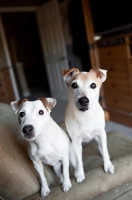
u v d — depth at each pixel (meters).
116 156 1.33
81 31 4.07
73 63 4.78
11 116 1.30
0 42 4.44
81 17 3.95
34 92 6.46
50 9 4.18
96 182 1.01
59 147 1.07
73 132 1.19
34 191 1.02
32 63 7.89
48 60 4.73
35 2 4.64
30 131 0.94
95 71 1.23
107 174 1.05
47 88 6.70
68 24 4.54
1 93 4.30
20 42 7.90
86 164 1.35
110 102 3.12
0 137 0.99
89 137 1.22
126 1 2.63
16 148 1.05
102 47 2.97
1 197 0.93
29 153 1.07
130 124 2.74
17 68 6.14
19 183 0.94
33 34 7.41
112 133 1.65
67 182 1.04
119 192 1.01
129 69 2.63
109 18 2.95
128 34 2.48
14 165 0.93
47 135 1.03
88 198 0.97
